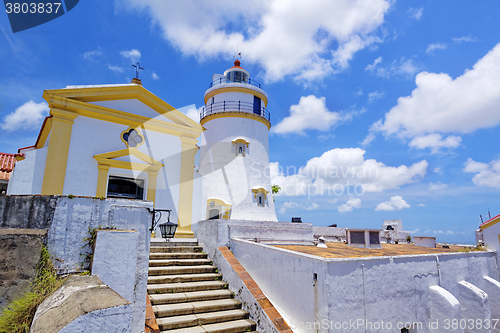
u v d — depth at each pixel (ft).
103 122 41.86
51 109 38.27
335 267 22.50
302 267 24.35
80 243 17.95
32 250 16.75
